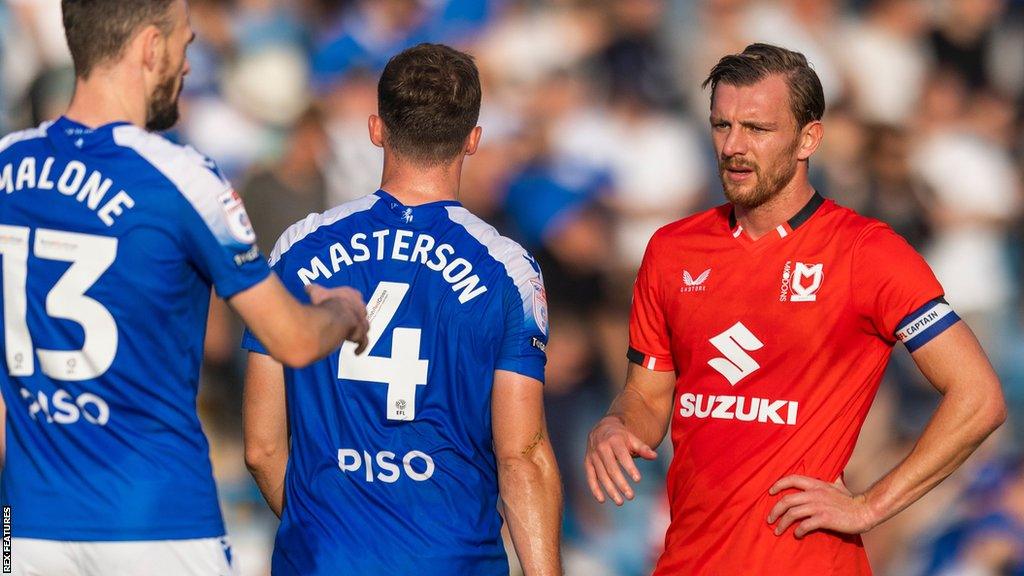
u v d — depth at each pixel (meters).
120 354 10.10
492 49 30.62
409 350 11.88
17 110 29.14
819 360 12.38
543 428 12.28
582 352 27.50
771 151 12.40
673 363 13.48
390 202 12.21
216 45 30.31
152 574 10.27
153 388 10.26
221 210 10.09
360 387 11.89
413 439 11.92
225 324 26.41
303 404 12.04
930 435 12.02
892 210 30.08
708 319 12.76
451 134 12.24
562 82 30.12
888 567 23.78
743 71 12.49
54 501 10.24
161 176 10.01
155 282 10.05
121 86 10.21
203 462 10.58
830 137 30.44
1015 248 30.36
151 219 9.97
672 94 30.27
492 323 12.02
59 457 10.27
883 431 25.80
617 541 24.70
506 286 12.08
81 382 10.14
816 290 12.38
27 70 29.11
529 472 12.10
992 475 23.81
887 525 24.03
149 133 10.30
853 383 12.43
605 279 28.16
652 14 30.66
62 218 10.06
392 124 12.24
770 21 30.84
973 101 31.88
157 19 10.21
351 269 11.98
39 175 10.15
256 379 12.28
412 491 11.91
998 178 30.69
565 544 24.83
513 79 30.23
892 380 26.12
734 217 13.00
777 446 12.41
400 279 11.97
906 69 31.48
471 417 12.07
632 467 12.37
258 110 29.91
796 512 12.10
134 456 10.23
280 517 12.88
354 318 10.68
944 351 12.00
